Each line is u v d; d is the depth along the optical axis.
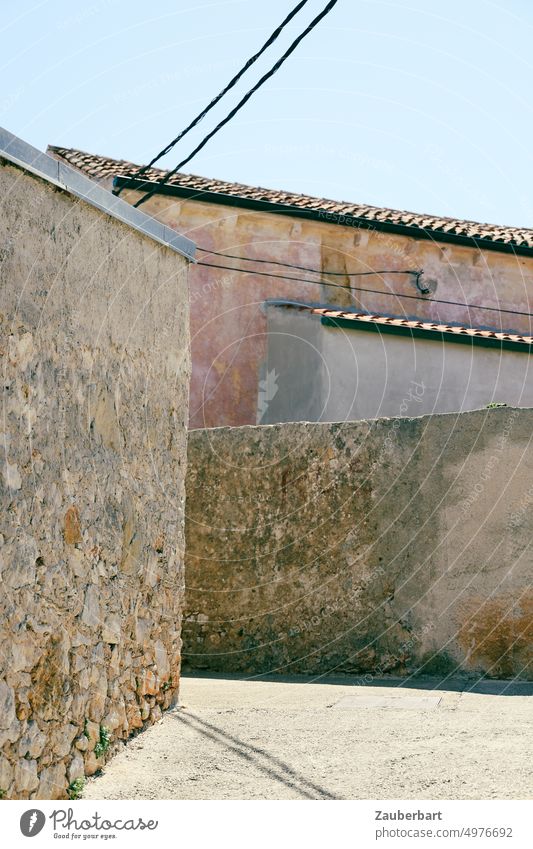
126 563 5.66
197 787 5.01
